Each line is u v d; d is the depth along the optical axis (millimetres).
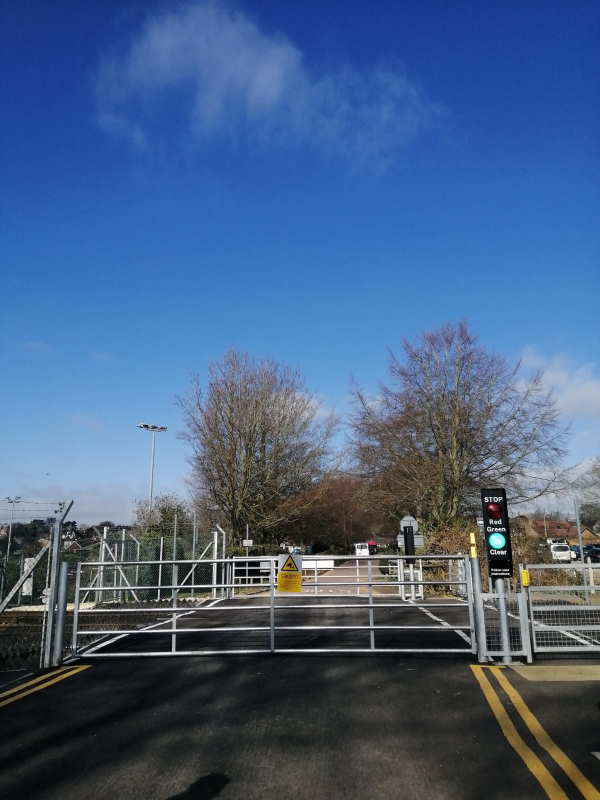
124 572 23000
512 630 12547
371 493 36500
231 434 43500
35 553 18578
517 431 34750
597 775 5562
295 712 7711
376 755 6223
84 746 6574
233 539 42812
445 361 36250
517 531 28109
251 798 5258
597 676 9336
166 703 8219
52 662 10758
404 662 10547
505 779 5539
